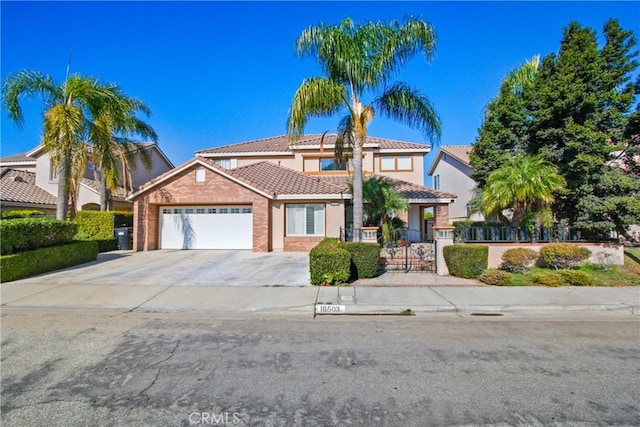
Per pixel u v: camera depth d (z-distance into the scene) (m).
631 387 4.14
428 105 13.66
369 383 4.25
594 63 12.93
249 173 20.97
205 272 11.96
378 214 16.30
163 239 19.39
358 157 13.20
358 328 6.54
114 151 19.67
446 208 21.08
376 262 11.03
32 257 11.25
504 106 14.95
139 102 20.95
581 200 12.71
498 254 12.02
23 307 8.00
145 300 8.48
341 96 12.97
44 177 24.86
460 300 8.23
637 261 12.45
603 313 7.60
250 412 3.61
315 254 10.01
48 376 4.49
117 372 4.60
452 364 4.82
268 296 8.70
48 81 14.05
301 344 5.66
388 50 12.66
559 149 13.59
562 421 3.44
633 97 12.94
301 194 18.11
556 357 5.08
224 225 19.19
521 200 12.28
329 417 3.51
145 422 3.43
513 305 7.84
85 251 14.15
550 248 11.34
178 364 4.86
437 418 3.49
